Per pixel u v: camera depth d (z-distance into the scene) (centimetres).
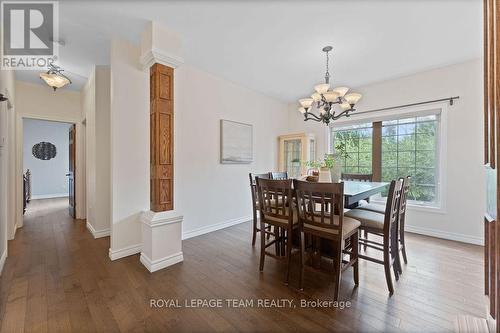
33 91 392
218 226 367
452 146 310
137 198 268
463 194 303
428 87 327
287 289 193
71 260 246
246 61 306
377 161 377
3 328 146
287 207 228
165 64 233
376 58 292
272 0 190
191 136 328
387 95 364
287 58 296
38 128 662
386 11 202
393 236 207
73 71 344
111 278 209
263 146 450
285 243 253
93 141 336
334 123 426
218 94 366
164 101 234
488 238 163
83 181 425
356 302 174
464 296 181
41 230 352
